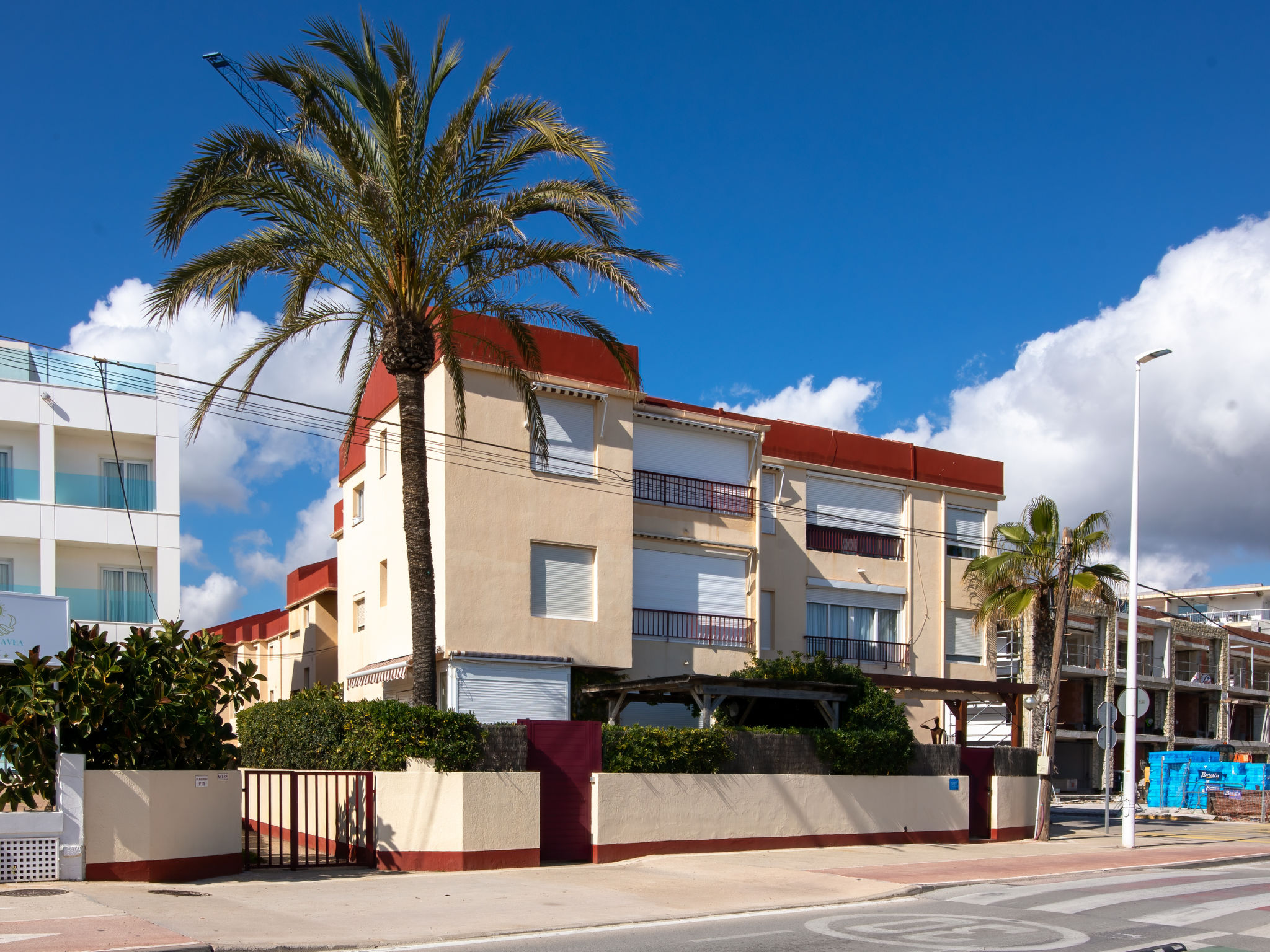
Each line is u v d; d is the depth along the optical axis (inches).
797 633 1278.3
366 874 665.0
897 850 887.7
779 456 1296.8
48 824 548.4
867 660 1334.9
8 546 1254.3
